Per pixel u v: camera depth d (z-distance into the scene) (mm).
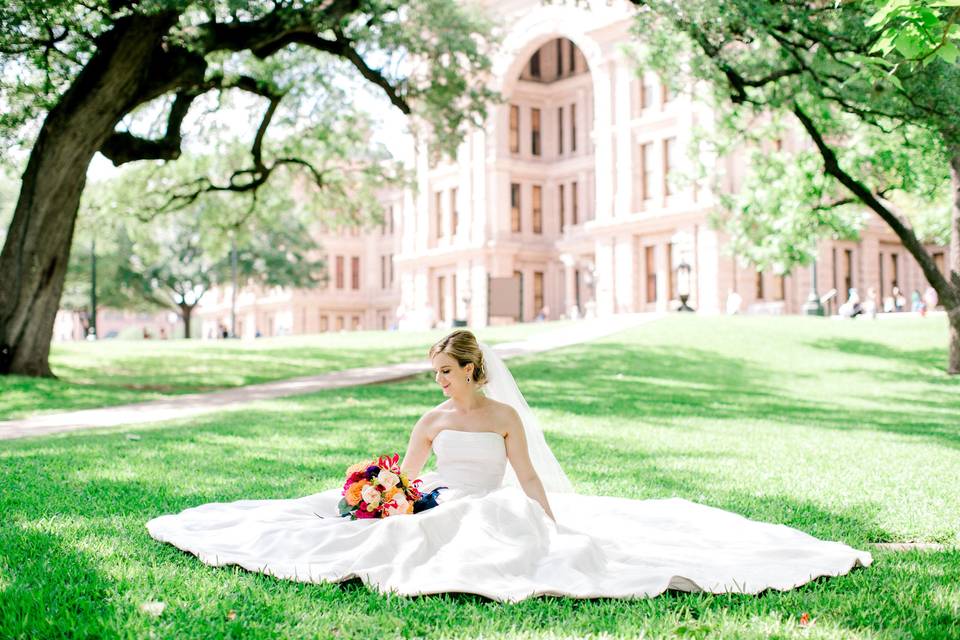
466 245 54594
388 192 72562
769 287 44656
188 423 12445
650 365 22188
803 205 23047
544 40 51969
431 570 4168
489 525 4500
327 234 73188
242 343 31672
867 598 4121
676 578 4203
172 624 3582
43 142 17984
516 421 5168
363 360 25328
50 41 17094
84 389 17484
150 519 5789
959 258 20141
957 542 5582
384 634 3514
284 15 17812
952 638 3574
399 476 4902
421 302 58594
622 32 46844
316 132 27000
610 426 12055
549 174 56281
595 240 49750
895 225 19719
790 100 18078
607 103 48031
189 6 17125
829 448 10133
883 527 5953
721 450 9867
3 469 8047
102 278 57969
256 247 60844
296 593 4043
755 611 3900
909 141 18891
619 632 3551
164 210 28188
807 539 5152
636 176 46875
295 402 15266
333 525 4738
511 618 3725
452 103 24656
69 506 6238
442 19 21719
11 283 18422
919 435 11594
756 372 21734
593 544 4555
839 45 15352
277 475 7812
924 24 5621
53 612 3715
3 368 18375
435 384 18547
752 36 15828
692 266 43688
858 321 31297
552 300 56094
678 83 20125
